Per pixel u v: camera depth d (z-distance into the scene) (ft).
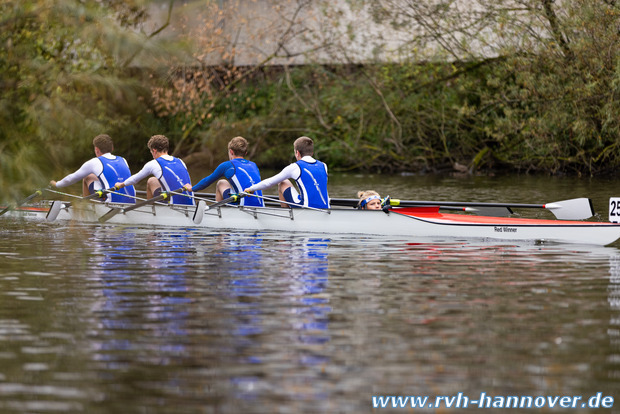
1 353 72.02
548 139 296.30
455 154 333.42
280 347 73.41
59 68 175.22
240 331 78.48
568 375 66.54
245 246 130.72
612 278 103.86
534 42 289.33
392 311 86.12
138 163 336.70
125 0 172.86
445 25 310.65
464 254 122.62
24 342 75.15
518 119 304.71
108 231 149.59
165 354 71.61
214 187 268.21
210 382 64.95
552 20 285.84
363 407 60.44
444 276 105.09
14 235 143.95
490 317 83.66
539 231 136.26
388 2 309.42
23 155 137.49
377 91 327.88
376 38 323.16
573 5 274.57
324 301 90.74
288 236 142.20
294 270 109.29
